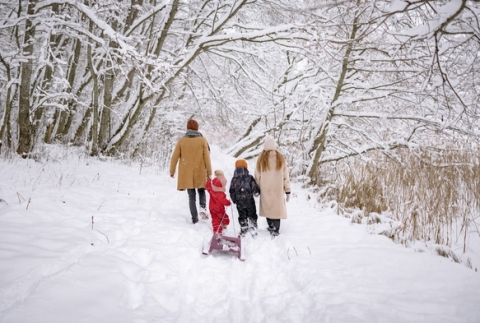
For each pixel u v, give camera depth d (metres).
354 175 6.83
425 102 5.63
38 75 7.86
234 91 11.87
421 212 4.27
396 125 7.68
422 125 6.32
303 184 7.18
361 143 8.13
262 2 7.89
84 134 11.64
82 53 10.56
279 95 8.76
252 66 9.99
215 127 15.44
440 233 3.90
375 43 3.00
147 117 12.37
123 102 10.62
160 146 11.02
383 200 5.06
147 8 9.35
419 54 4.58
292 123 8.73
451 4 1.82
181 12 9.83
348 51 5.58
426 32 2.09
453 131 5.90
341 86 6.71
